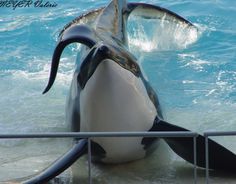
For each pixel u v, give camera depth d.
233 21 34.88
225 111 24.23
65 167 17.92
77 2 40.00
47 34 34.53
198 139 18.33
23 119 24.42
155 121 19.22
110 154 19.14
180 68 28.69
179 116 23.86
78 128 19.59
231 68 28.58
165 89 26.48
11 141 22.25
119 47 19.36
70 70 29.53
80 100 19.17
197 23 34.53
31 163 20.28
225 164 18.72
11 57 31.55
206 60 29.56
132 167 19.52
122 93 18.12
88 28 18.72
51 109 25.39
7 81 28.58
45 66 30.45
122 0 25.27
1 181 18.59
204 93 26.02
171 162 19.84
